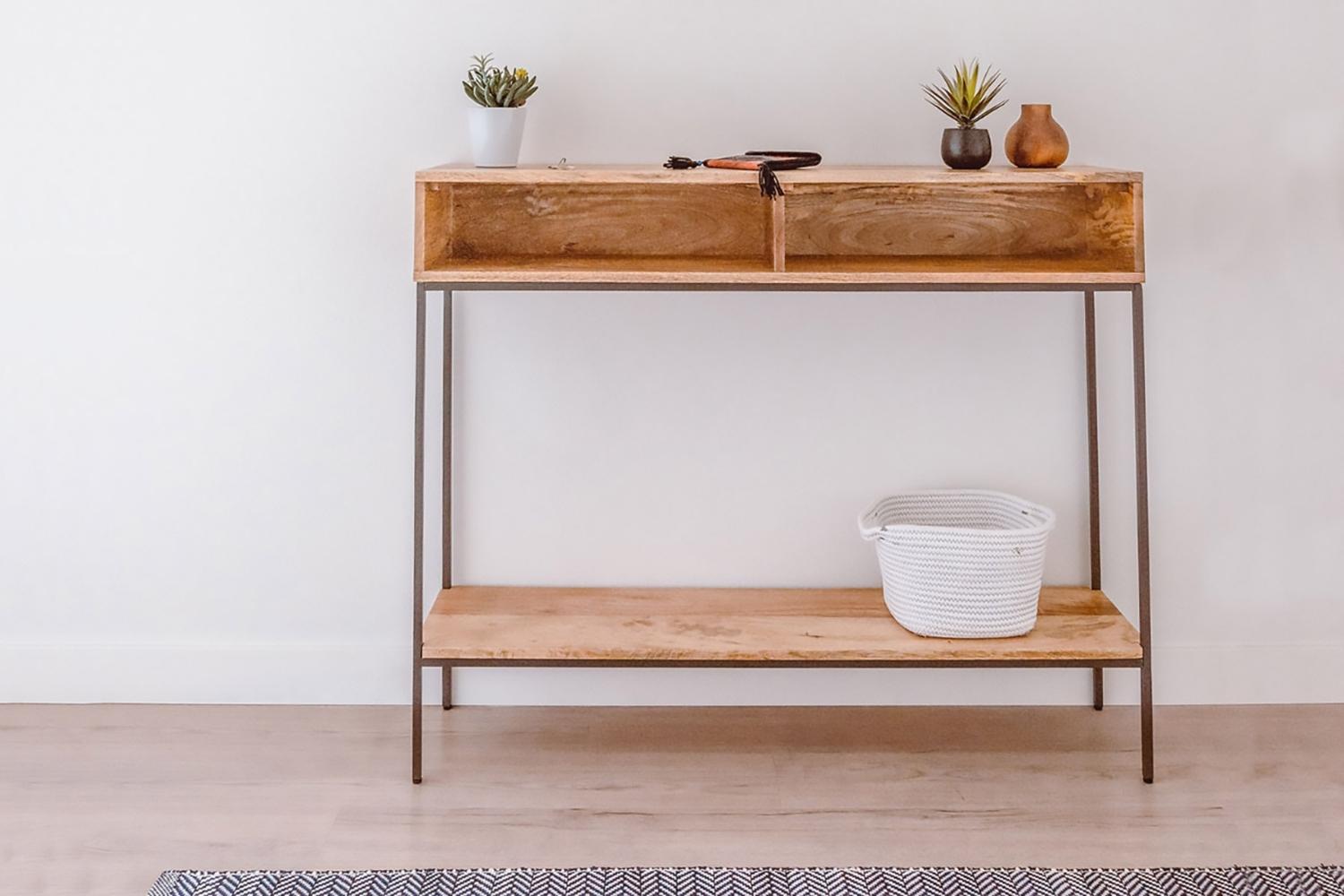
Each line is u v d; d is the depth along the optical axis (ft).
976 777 7.47
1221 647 8.48
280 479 8.41
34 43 7.98
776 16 8.06
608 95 8.13
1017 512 7.97
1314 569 8.43
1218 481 8.36
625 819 6.97
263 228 8.18
